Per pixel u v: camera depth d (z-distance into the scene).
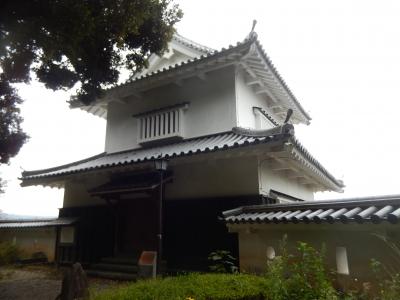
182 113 11.49
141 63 8.16
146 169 10.03
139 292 4.21
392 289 4.20
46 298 7.75
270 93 12.67
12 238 15.57
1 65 7.17
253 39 9.08
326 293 4.21
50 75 7.48
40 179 12.48
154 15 7.52
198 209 9.60
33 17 5.56
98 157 13.52
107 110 14.23
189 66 10.55
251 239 7.39
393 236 5.42
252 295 4.68
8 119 9.96
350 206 6.25
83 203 12.94
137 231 11.03
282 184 10.91
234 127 9.86
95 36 6.66
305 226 6.40
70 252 12.55
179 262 9.48
